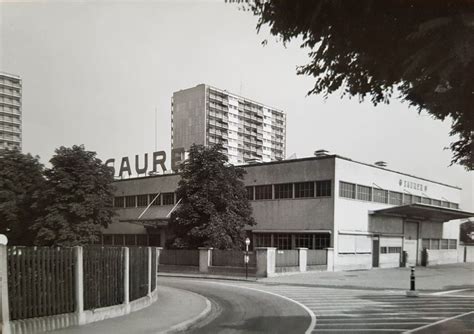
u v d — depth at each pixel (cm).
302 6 512
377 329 1073
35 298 966
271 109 14700
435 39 447
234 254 3148
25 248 950
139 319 1180
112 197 4069
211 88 12725
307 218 3506
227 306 1584
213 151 3647
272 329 1091
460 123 582
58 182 3747
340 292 2055
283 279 2739
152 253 1602
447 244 4972
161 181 4700
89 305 1117
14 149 4222
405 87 580
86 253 1111
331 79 606
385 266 3888
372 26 499
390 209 3684
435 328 1081
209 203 3484
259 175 3844
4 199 4025
